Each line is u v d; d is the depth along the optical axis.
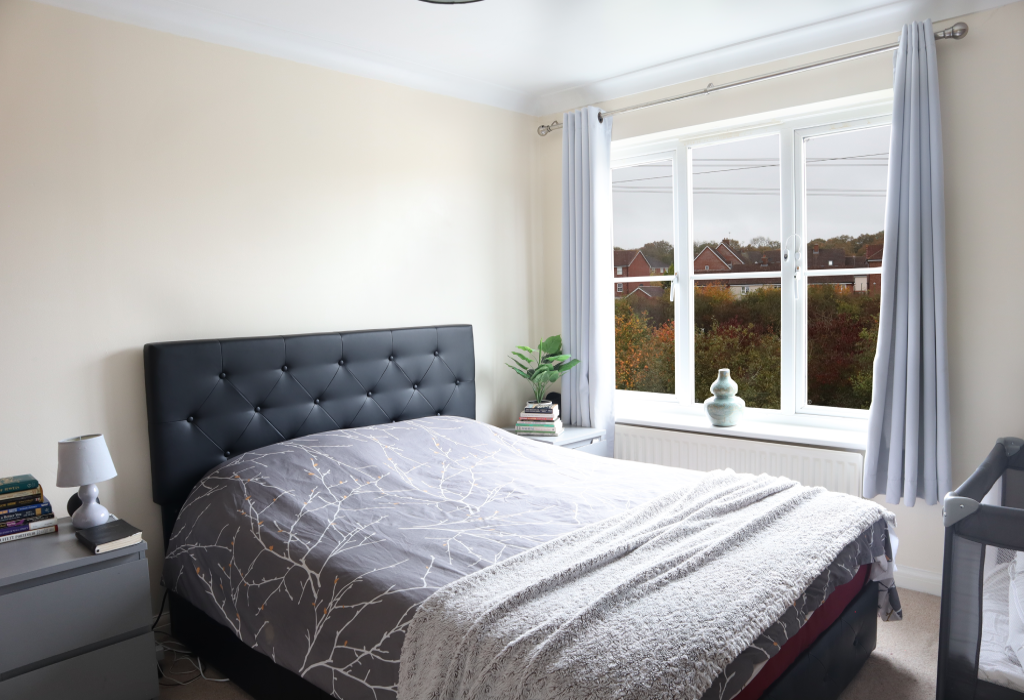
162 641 2.46
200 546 2.22
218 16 2.56
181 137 2.54
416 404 3.26
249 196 2.74
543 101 3.81
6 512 2.03
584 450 3.54
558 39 2.91
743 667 1.40
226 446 2.59
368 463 2.53
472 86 3.51
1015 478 2.22
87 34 2.31
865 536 2.04
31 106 2.20
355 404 3.00
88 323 2.34
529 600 1.57
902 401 2.63
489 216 3.71
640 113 3.51
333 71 3.00
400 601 1.64
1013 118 2.45
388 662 1.56
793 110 3.07
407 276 3.32
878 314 3.06
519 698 1.32
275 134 2.81
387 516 2.16
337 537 2.01
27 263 2.21
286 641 1.82
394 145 3.24
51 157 2.25
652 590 1.59
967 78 2.53
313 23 2.68
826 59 2.84
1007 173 2.47
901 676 2.14
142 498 2.49
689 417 3.59
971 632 1.65
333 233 3.02
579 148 3.63
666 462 3.50
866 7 2.64
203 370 2.51
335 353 2.93
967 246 2.57
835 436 3.03
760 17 2.71
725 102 3.21
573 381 3.73
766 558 1.75
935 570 2.70
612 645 1.37
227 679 2.23
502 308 3.81
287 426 2.76
